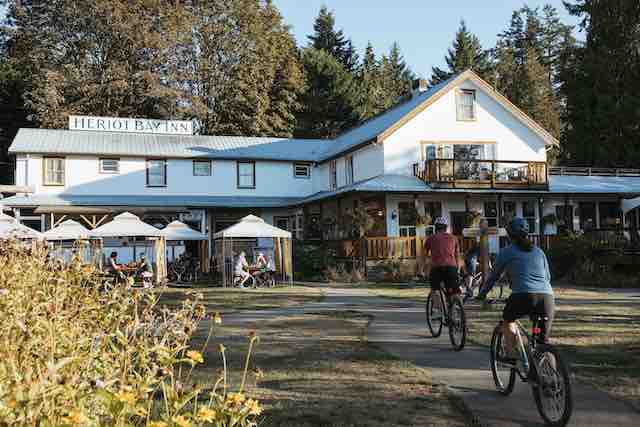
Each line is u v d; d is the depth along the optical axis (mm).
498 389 6289
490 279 6020
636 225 32812
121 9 42156
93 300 4488
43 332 3271
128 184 33250
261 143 38500
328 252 27359
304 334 10469
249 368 7520
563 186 31281
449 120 31031
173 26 43406
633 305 14641
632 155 41875
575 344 8953
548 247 26844
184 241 33062
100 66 43875
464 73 30844
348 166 33938
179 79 44906
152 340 3928
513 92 63062
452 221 29766
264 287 22594
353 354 8438
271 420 5266
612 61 43031
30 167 31438
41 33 43031
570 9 47125
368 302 16328
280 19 50250
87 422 2373
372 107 64312
